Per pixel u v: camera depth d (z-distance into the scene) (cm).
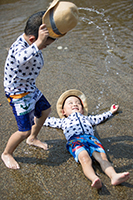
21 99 196
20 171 213
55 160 226
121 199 183
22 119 199
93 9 631
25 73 190
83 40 488
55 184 199
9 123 278
